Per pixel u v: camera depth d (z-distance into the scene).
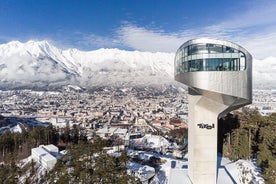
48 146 69.88
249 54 34.34
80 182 36.81
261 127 56.09
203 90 32.97
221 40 32.56
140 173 46.78
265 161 44.34
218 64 32.47
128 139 96.62
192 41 33.72
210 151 37.06
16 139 76.69
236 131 54.62
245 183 39.81
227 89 32.47
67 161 45.06
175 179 39.38
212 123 36.78
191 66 33.97
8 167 43.62
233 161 50.72
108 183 35.69
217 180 38.75
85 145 49.28
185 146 75.88
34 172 55.53
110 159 41.03
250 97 35.06
